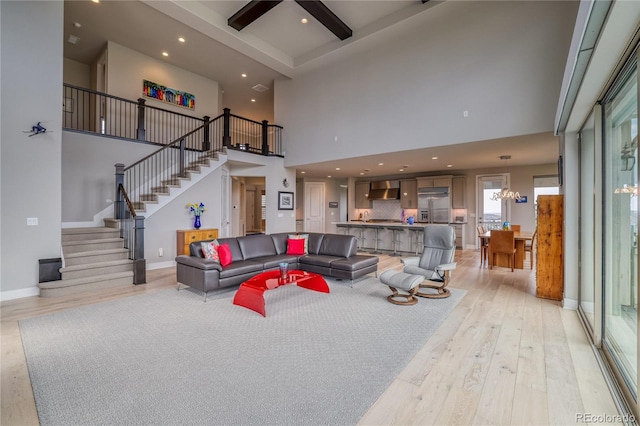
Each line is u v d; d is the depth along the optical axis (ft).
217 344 8.82
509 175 28.07
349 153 22.18
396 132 19.62
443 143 17.62
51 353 8.23
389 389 6.68
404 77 19.26
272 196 26.23
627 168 7.80
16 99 13.14
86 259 15.35
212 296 13.70
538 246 13.62
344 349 8.54
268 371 7.34
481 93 16.30
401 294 13.64
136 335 9.43
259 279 13.01
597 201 8.80
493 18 15.94
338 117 22.90
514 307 12.30
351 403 6.14
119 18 19.07
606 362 7.69
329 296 13.79
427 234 15.17
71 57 23.93
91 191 18.83
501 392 6.59
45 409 5.91
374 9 18.25
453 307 12.26
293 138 26.09
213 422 5.55
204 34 20.75
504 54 15.61
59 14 14.26
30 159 13.51
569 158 12.20
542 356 8.21
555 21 14.25
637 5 4.64
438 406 6.12
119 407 5.98
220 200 23.63
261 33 21.03
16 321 10.53
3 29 12.85
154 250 19.70
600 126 8.77
